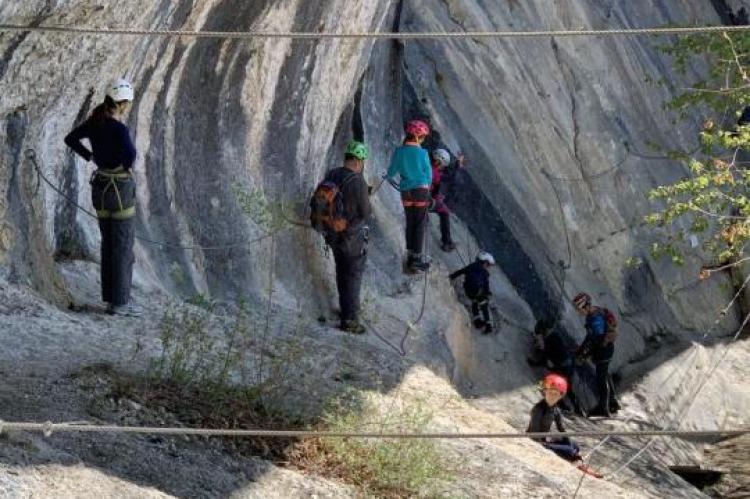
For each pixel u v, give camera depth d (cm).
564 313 1748
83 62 974
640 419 1623
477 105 1753
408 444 828
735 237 1234
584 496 892
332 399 862
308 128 1373
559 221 1797
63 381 779
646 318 1853
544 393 1045
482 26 1788
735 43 1392
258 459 773
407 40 1695
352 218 1197
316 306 1283
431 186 1538
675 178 1970
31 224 982
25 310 919
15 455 644
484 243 1683
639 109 1973
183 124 1204
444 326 1380
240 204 1246
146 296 1071
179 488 696
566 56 1895
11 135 952
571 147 1852
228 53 1213
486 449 929
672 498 1268
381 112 1591
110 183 965
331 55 1369
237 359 886
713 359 1870
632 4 2067
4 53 884
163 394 813
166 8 1044
